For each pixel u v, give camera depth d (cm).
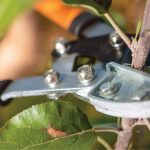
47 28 99
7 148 43
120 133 46
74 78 41
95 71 40
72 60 52
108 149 54
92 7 41
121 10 68
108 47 47
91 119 66
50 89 42
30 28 100
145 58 38
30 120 43
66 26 57
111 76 37
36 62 100
